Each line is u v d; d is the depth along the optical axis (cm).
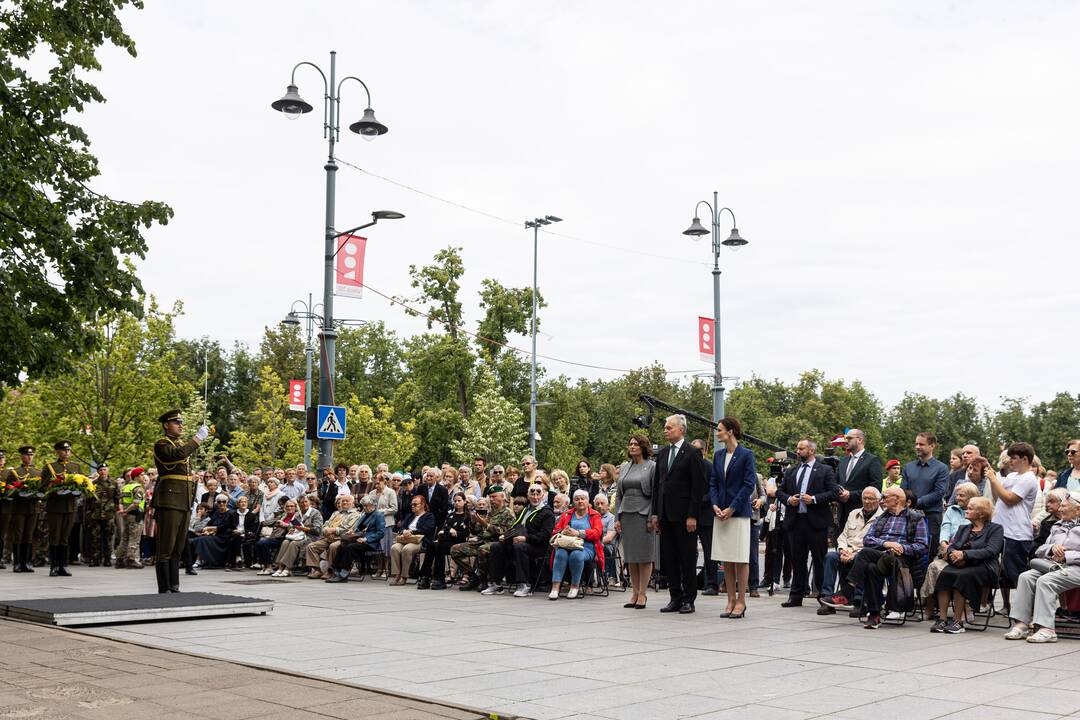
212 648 841
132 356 3897
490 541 1484
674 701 629
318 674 717
